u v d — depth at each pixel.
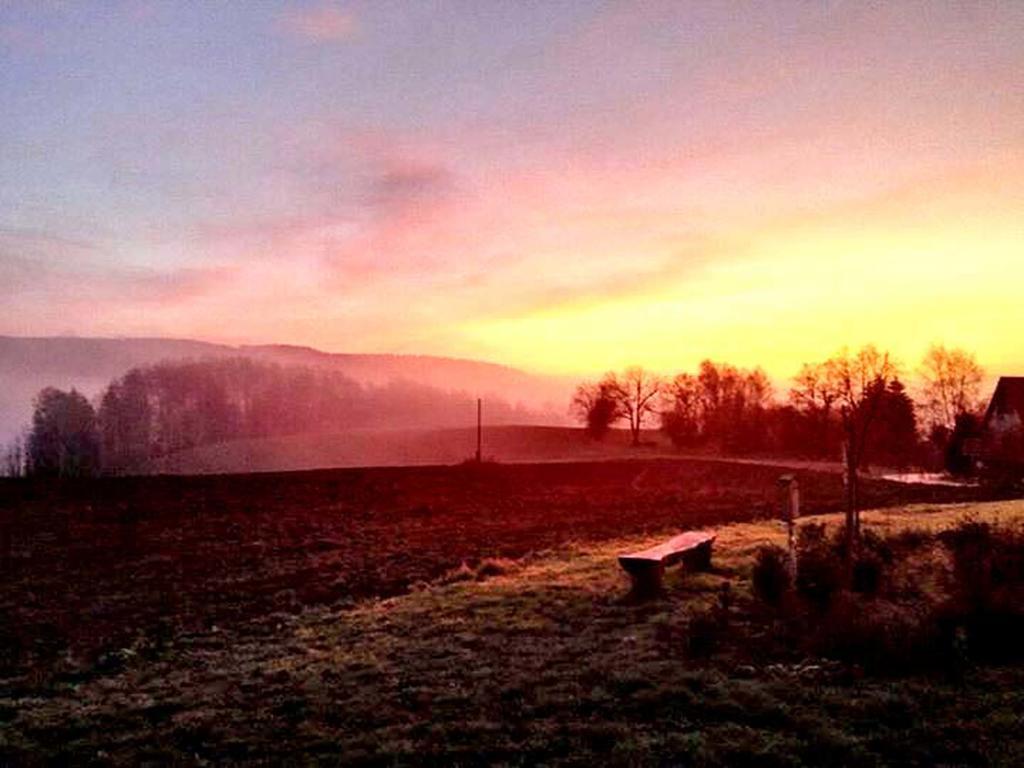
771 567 13.77
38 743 9.71
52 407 111.44
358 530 33.09
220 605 19.80
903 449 73.81
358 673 11.48
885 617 10.85
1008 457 52.66
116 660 14.55
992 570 13.24
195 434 127.75
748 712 8.70
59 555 27.70
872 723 8.20
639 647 11.57
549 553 23.98
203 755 8.88
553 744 8.32
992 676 9.25
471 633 13.47
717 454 97.06
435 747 8.42
